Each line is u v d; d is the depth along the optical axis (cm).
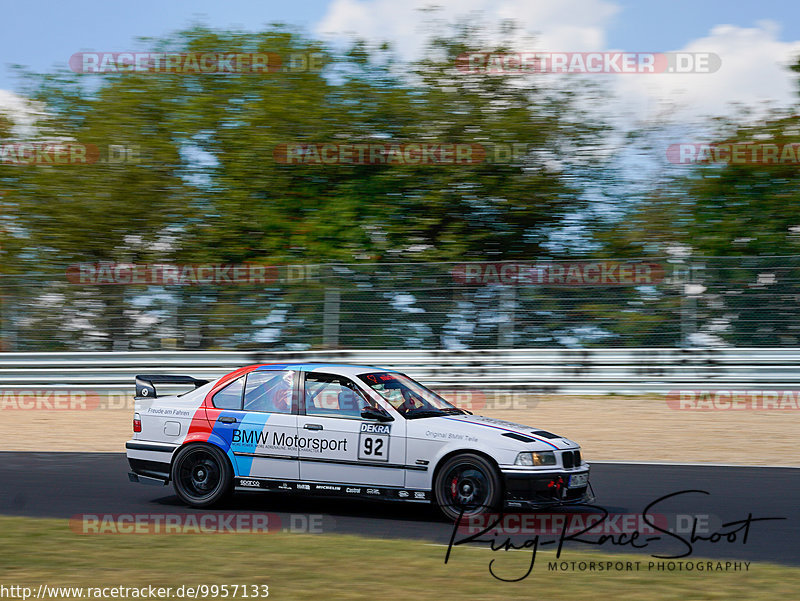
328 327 4322
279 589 1363
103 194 5159
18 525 1886
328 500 2247
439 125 5169
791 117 5028
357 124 5200
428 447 1964
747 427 3422
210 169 5291
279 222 5122
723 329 4075
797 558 1639
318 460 2038
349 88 5228
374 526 1919
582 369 4116
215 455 2109
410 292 4300
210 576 1445
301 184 5228
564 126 5188
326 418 2053
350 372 2112
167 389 4203
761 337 4044
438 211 5166
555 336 4206
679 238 5019
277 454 2066
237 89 5259
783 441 3155
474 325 4247
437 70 5262
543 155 5228
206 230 5184
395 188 5156
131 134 5241
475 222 5238
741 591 1370
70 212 5178
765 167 5012
